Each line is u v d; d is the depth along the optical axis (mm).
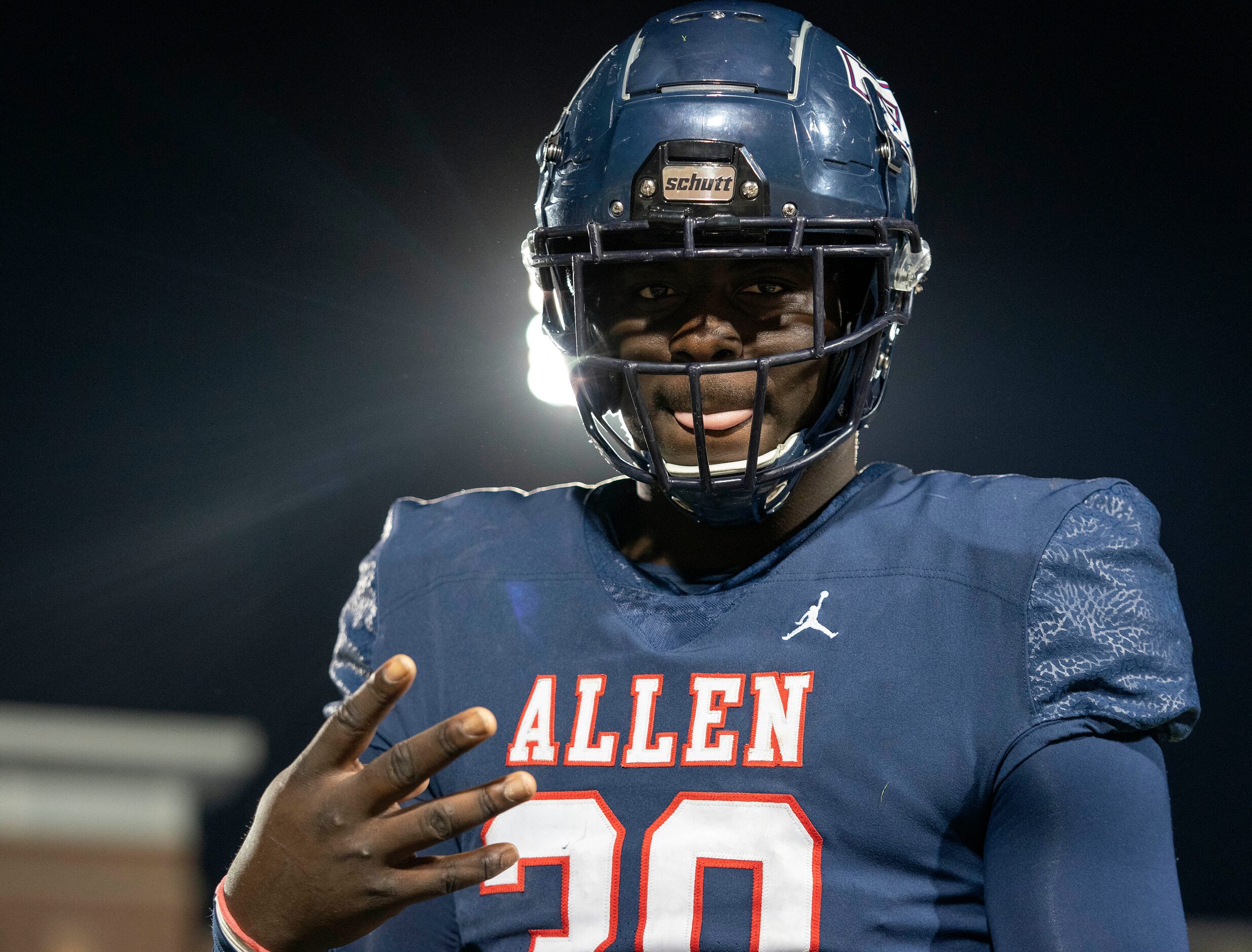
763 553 3033
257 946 2533
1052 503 2895
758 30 3148
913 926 2635
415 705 3113
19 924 8172
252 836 2570
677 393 2898
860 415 3035
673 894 2705
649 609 3004
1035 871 2559
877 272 3004
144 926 8375
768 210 2951
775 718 2779
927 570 2859
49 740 8797
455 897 3049
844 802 2693
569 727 2908
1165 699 2672
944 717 2713
